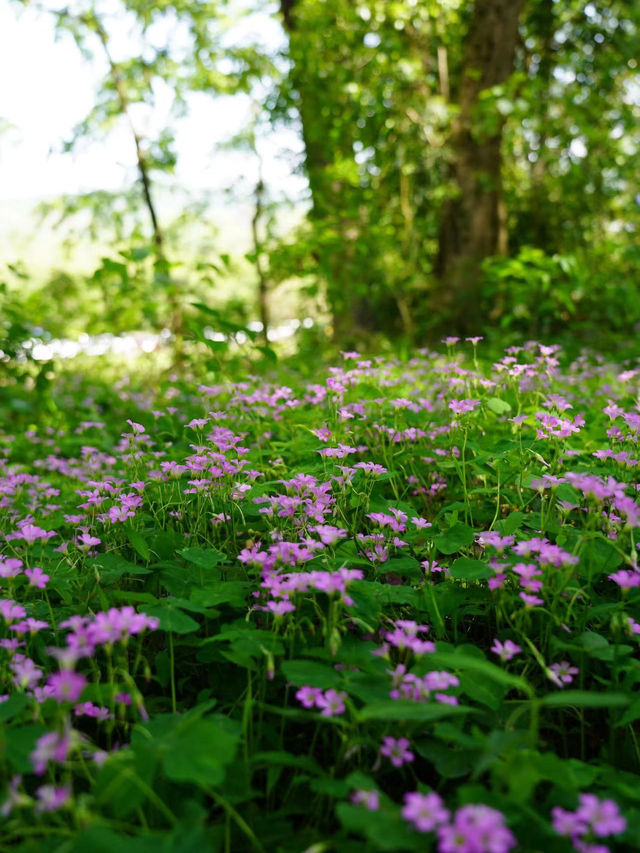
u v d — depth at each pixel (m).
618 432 2.79
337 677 1.66
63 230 11.64
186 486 2.95
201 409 4.47
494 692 1.78
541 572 1.90
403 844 1.21
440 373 3.98
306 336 10.05
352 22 8.99
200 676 2.09
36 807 1.29
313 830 1.50
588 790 1.59
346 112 9.48
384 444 3.30
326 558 2.14
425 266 11.22
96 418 5.52
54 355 7.94
